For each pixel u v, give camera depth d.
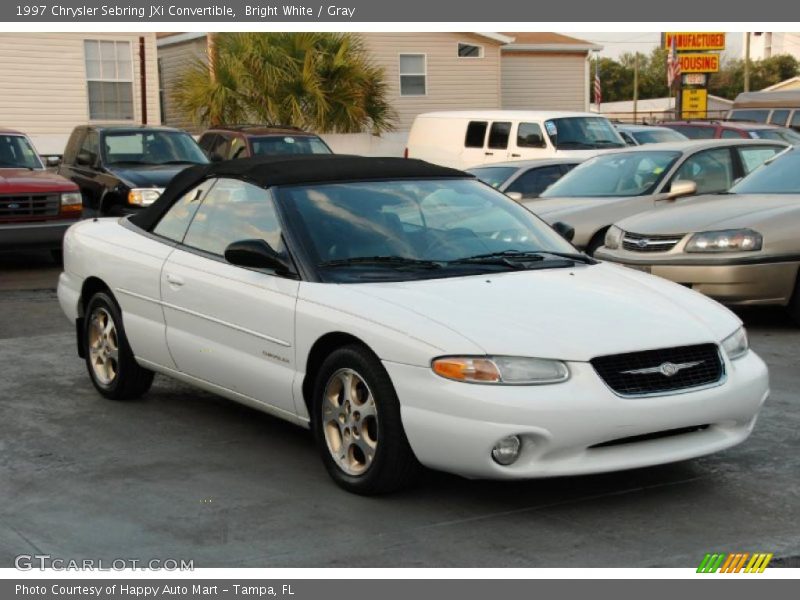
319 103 26.39
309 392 5.55
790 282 9.09
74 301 7.37
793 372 7.81
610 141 20.50
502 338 4.84
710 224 9.22
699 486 5.38
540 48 35.34
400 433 5.02
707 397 4.97
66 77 25.75
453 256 5.78
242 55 26.39
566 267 5.89
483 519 4.97
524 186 14.74
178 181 6.83
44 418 6.82
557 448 4.74
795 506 5.09
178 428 6.56
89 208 16.02
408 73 32.41
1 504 5.29
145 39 26.45
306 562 4.53
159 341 6.51
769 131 23.89
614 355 4.86
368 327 5.08
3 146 14.66
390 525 4.92
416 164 6.55
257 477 5.62
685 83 40.28
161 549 4.69
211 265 6.14
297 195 5.95
